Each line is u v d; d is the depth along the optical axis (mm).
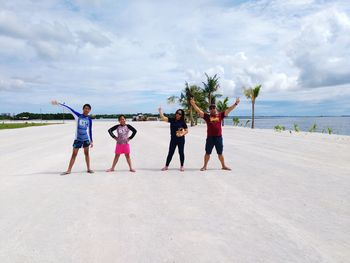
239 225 4789
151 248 3994
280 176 8484
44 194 6562
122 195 6512
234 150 14516
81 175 8641
